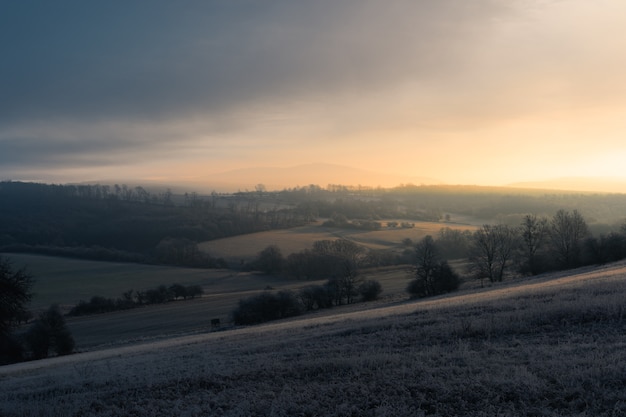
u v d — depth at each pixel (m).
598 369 8.90
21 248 120.94
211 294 85.25
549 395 8.32
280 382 10.96
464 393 8.76
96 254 116.69
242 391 10.60
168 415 9.59
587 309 13.94
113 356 24.86
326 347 14.94
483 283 68.44
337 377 10.72
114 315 71.19
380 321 19.25
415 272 63.34
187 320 62.84
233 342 21.52
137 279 97.69
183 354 19.03
